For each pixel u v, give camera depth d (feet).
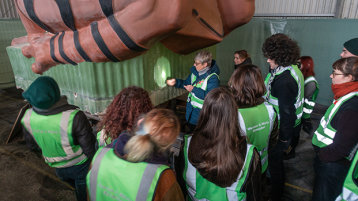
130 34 6.33
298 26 16.40
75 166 5.73
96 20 6.82
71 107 5.42
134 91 4.77
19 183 8.89
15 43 11.85
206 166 3.70
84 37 7.02
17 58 11.01
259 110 4.90
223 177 3.68
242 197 3.93
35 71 9.43
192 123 8.84
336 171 5.16
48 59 8.33
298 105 7.87
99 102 8.06
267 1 20.36
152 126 3.30
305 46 16.58
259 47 18.21
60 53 7.77
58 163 5.73
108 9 6.36
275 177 6.84
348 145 4.68
